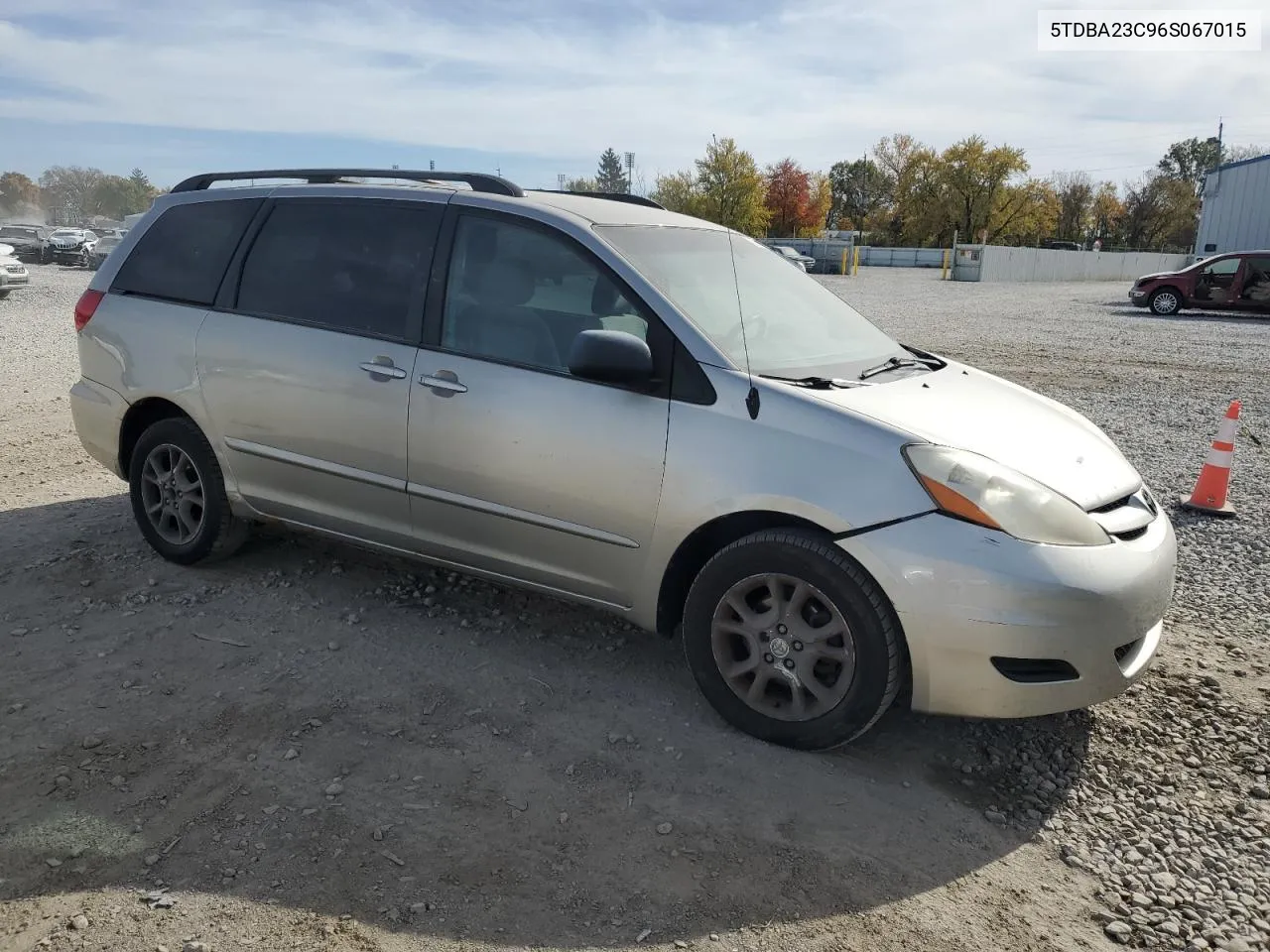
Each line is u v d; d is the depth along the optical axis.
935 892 2.62
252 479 4.31
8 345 13.23
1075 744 3.39
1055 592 2.87
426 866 2.62
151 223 4.78
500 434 3.58
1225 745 3.41
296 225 4.28
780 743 3.25
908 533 2.94
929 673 2.99
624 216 3.96
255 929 2.36
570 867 2.64
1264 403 10.56
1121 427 9.17
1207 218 40.81
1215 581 5.05
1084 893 2.64
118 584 4.44
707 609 3.30
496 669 3.75
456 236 3.85
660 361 3.36
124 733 3.22
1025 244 81.31
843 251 54.16
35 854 2.61
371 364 3.87
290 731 3.26
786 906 2.52
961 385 3.85
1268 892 2.67
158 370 4.51
